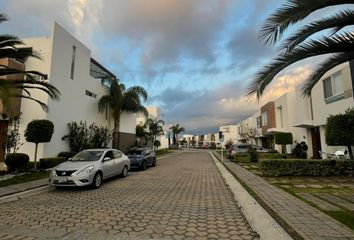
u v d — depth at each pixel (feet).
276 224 17.80
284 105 92.79
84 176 32.58
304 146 73.82
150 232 17.38
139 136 130.52
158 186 35.73
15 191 30.12
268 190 31.17
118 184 37.68
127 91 82.53
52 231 17.61
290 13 18.12
